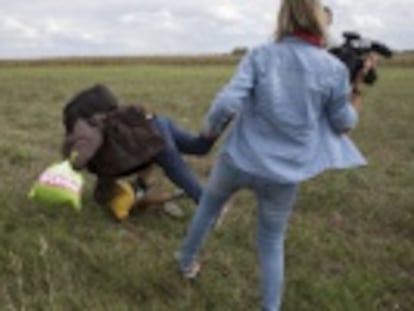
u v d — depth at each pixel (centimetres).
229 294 509
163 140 592
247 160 431
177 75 3400
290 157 428
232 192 466
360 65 634
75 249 543
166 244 580
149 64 5584
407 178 881
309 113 427
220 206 480
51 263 516
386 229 679
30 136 1066
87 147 568
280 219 452
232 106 414
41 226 584
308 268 568
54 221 592
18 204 625
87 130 574
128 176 647
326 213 709
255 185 441
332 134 448
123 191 615
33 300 471
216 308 493
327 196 753
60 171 583
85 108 611
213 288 512
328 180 816
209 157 927
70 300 475
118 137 585
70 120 614
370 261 596
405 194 796
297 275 549
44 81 2619
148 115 602
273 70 427
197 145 620
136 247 568
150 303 490
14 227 579
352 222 691
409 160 1027
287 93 426
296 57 428
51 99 1775
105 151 587
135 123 592
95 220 610
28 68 4669
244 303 506
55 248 540
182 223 630
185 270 514
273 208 448
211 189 469
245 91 420
